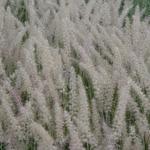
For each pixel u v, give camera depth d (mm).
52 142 4098
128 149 4398
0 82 5102
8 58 5793
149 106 4840
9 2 8000
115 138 4328
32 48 5355
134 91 5238
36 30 6133
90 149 4371
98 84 4902
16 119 4441
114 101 5074
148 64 5684
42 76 5277
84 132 4254
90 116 4824
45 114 4480
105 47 6062
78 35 6148
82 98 4402
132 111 4887
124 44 6281
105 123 4664
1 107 4590
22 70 4789
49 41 6496
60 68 5203
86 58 5293
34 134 4301
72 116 4707
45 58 5055
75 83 4828
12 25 6484
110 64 5980
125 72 5230
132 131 4449
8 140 4457
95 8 7453
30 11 6766
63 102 4891
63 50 5723
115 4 7777
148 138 4645
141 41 6305
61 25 6289
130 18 8547
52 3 7555
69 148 4332
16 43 5863
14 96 4738
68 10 6887
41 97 4453
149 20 7949
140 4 8859
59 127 4355
